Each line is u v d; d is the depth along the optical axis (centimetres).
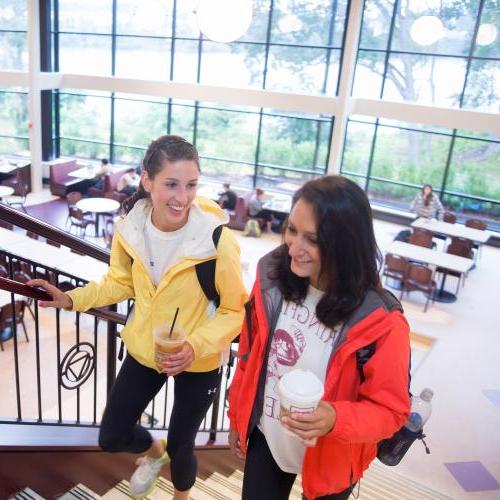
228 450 267
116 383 169
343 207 103
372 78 1110
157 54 1202
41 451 182
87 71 1260
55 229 173
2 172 1166
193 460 179
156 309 154
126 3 1173
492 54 1010
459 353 652
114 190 1117
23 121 1288
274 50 1137
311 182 108
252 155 1216
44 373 549
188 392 167
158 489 218
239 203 1066
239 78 1179
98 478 205
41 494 185
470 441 484
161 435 230
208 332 147
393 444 132
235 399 141
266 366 127
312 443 104
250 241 1014
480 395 564
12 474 176
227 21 451
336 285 108
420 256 780
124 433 166
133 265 158
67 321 663
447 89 1068
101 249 193
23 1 1191
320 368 117
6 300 539
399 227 1121
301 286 119
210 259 148
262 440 135
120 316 203
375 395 107
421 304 781
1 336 601
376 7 1054
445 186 1120
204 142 1241
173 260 150
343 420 103
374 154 1152
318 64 1121
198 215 149
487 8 987
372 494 346
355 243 105
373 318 107
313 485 122
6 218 158
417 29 804
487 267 953
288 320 122
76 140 1330
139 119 1267
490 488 426
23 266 583
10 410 487
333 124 1023
